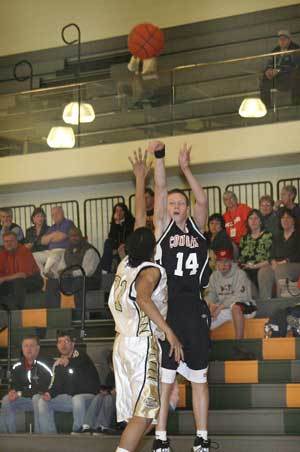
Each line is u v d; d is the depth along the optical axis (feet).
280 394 28.09
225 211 37.76
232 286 33.17
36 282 39.01
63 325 35.86
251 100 34.94
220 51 45.14
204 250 21.16
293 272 33.81
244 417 27.27
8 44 50.01
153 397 17.85
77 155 38.01
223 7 45.19
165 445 20.27
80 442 27.63
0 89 50.01
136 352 18.01
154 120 36.55
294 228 34.19
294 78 34.27
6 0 50.34
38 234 40.14
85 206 41.27
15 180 39.42
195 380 20.59
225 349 31.07
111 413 28.50
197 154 35.60
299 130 33.96
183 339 20.52
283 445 25.57
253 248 34.73
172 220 21.11
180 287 20.90
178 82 36.27
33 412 29.89
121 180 39.22
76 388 29.17
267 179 37.50
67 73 48.24
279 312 30.89
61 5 48.75
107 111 37.58
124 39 47.21
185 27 45.96
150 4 46.75
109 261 37.76
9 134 39.81
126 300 18.19
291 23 43.50
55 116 38.70
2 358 35.50
